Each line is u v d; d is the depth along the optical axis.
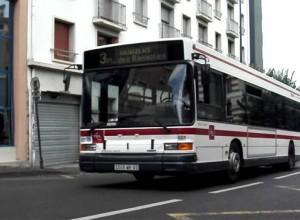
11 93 18.89
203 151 10.64
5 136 18.62
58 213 7.73
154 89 10.55
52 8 20.34
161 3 29.31
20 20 18.88
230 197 9.71
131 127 10.57
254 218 7.48
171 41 10.50
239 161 12.93
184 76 10.33
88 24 22.48
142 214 7.66
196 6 33.78
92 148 10.94
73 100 21.41
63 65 20.64
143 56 10.74
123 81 10.86
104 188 11.30
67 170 17.19
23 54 18.92
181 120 10.20
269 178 14.42
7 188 11.39
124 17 25.00
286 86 18.48
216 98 11.58
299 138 19.69
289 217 7.58
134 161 10.40
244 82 13.66
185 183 12.58
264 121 15.24
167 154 10.17
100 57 11.19
